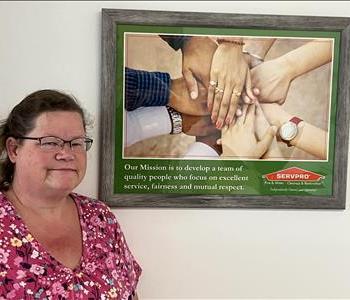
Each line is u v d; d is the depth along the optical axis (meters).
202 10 1.41
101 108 1.39
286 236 1.48
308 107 1.43
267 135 1.43
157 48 1.39
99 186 1.41
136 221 1.44
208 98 1.41
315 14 1.43
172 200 1.42
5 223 1.16
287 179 1.45
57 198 1.20
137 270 1.38
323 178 1.45
